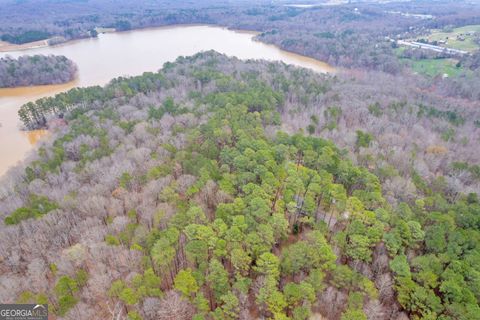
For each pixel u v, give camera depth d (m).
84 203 59.50
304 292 40.44
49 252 52.22
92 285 44.34
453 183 65.25
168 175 63.88
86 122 91.38
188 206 55.88
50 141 89.12
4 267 51.38
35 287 46.16
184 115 89.69
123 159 73.00
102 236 53.16
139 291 41.66
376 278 45.56
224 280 42.31
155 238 48.97
